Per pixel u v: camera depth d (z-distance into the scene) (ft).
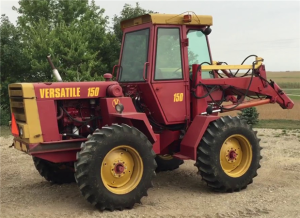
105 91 18.93
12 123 18.52
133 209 17.04
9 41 65.00
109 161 16.89
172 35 19.81
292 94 125.80
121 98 18.67
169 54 19.74
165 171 24.84
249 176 20.03
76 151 18.03
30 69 68.18
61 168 21.42
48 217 16.02
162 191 20.11
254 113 49.19
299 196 18.71
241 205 17.44
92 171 16.06
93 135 16.58
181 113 20.22
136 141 17.16
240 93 22.54
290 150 31.07
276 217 15.79
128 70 20.84
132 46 20.68
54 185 21.54
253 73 22.25
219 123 19.43
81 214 16.35
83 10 88.89
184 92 20.21
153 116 20.10
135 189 17.17
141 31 20.07
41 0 89.61
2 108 60.18
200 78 20.35
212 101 21.20
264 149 31.55
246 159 20.24
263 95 23.34
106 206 16.51
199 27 21.17
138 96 19.95
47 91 17.48
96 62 69.00
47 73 67.87
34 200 18.61
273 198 18.40
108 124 18.69
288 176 22.91
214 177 19.07
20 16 91.45
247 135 20.02
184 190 20.27
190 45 21.06
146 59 19.45
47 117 17.40
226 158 19.85
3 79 67.05
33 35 73.20
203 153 18.99
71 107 18.76
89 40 74.23
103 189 16.37
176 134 20.76
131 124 18.99
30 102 17.04
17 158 29.19
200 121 19.45
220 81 21.15
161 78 19.48
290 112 63.62
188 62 20.48
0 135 42.39
